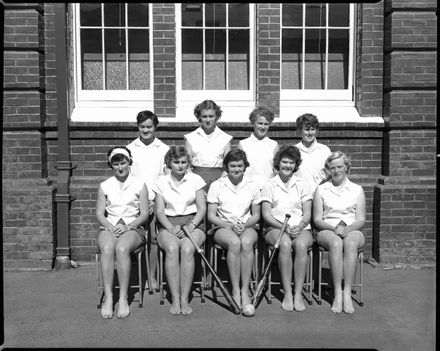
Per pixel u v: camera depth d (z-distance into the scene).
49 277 5.69
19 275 5.77
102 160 6.22
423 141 6.08
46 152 6.18
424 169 6.11
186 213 4.87
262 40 6.20
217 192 4.90
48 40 6.10
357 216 4.86
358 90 6.37
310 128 5.19
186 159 4.78
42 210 5.90
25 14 5.83
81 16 6.38
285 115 6.30
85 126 6.11
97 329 4.25
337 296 4.64
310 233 4.82
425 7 5.93
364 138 6.29
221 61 6.47
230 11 6.42
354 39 6.41
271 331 4.20
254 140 5.34
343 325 4.33
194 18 6.41
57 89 5.94
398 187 6.01
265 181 5.23
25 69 5.87
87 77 6.44
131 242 4.61
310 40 6.49
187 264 4.53
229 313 4.59
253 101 6.40
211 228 4.98
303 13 6.46
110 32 6.40
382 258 6.05
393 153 6.09
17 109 5.91
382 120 6.23
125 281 4.55
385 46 6.19
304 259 4.64
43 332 4.20
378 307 4.74
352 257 4.63
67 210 5.99
